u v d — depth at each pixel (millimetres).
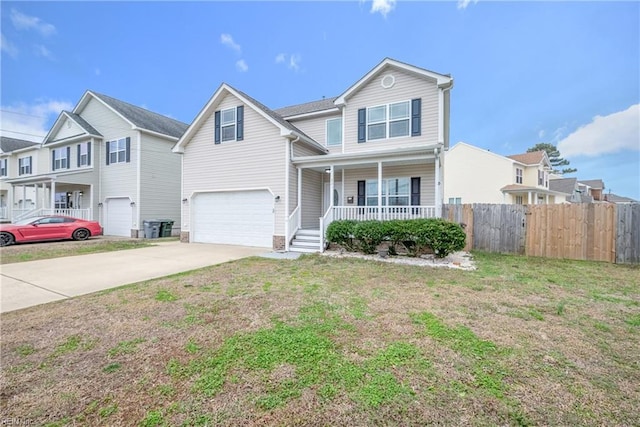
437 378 2453
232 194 12188
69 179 15266
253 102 11547
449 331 3383
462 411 2066
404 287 5301
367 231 8609
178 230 17062
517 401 2170
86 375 2518
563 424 1955
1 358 2814
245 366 2639
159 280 5891
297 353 2867
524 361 2734
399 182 11383
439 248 7879
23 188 20047
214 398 2205
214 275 6324
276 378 2451
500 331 3395
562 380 2438
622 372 2568
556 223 8719
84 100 16891
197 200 13094
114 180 15961
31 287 5441
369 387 2326
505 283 5586
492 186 23188
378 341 3131
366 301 4488
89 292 5098
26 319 3812
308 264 7559
